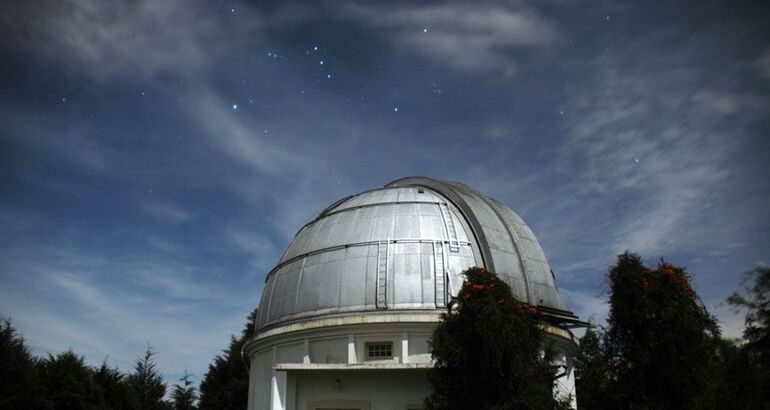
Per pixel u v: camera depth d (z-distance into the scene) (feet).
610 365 62.13
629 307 61.31
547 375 63.31
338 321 77.87
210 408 176.65
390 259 81.92
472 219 86.84
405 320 76.18
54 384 121.08
